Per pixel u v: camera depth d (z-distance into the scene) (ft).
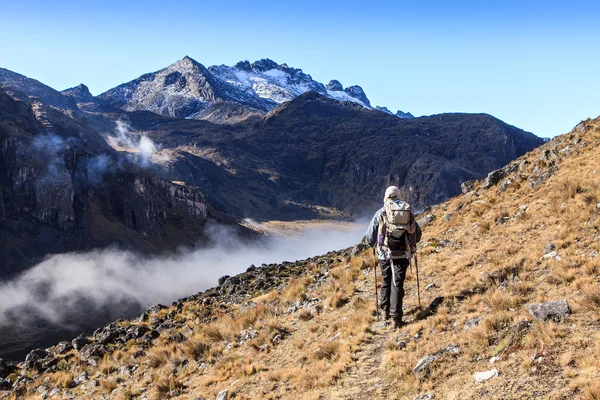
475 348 24.06
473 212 55.42
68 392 42.16
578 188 44.80
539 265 32.63
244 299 60.95
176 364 39.47
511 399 19.26
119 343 52.11
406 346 27.50
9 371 53.67
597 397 17.38
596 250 31.22
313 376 27.40
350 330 32.27
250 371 31.65
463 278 35.37
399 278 30.58
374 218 31.99
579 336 21.56
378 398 23.21
